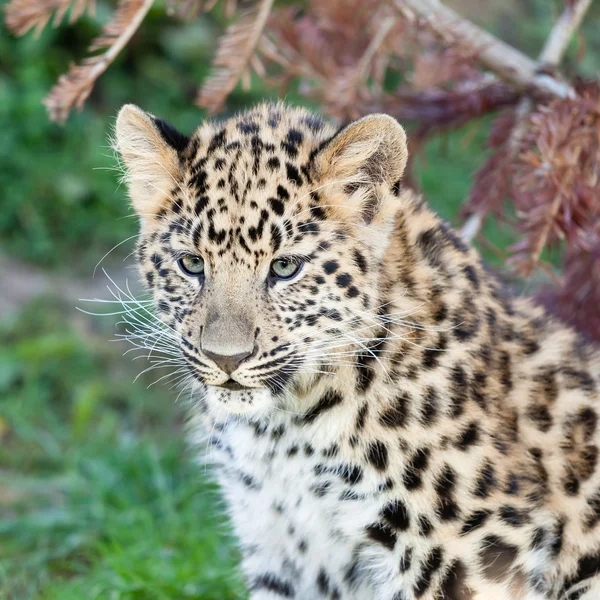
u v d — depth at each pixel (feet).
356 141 24.02
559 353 26.73
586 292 34.45
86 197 58.65
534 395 25.70
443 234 26.55
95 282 55.52
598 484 25.68
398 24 36.63
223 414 27.12
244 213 23.58
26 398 47.44
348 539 25.94
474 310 25.48
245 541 28.66
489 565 24.30
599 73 34.91
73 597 33.06
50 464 44.09
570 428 25.73
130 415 47.96
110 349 51.26
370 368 24.61
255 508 27.48
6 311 52.49
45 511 39.88
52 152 60.39
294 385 25.21
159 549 36.04
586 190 30.71
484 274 27.02
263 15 34.19
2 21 62.44
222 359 23.82
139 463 42.09
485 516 24.26
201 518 38.88
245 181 23.70
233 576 33.14
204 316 24.13
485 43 34.88
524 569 24.54
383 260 24.98
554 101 32.04
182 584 33.09
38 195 58.13
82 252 57.47
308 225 23.88
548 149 29.53
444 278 25.49
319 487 25.66
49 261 56.80
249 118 25.66
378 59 39.42
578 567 25.88
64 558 37.42
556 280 31.55
